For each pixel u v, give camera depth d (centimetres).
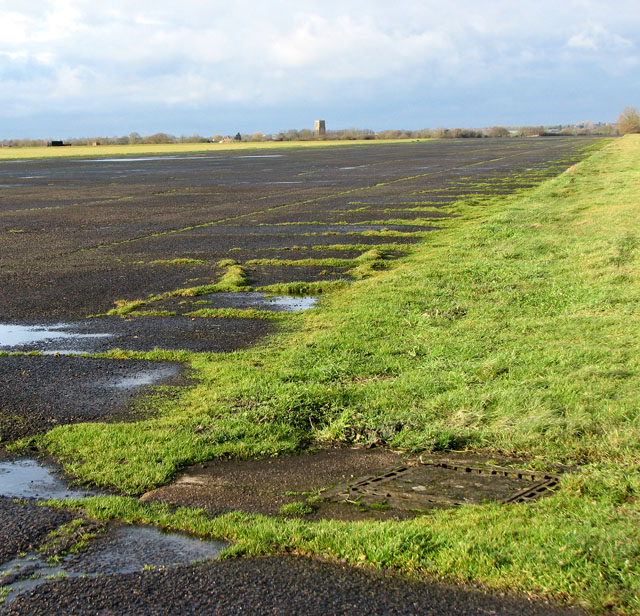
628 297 954
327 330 883
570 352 723
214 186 3434
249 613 334
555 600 336
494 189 2952
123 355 808
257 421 591
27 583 365
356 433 566
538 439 531
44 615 337
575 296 992
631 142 7788
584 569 354
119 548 399
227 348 829
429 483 479
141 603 344
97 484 488
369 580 357
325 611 334
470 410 593
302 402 624
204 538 408
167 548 398
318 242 1692
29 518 436
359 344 805
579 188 2655
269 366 743
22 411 637
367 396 637
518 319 890
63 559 388
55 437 571
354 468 511
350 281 1221
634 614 325
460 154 6581
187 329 926
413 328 871
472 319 902
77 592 355
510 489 465
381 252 1507
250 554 386
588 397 599
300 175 4100
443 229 1834
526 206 2141
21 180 4141
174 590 354
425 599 341
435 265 1280
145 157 7488
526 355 729
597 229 1594
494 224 1762
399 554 375
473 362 720
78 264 1437
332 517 434
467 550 374
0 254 1569
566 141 10550
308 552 385
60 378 730
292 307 1042
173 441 553
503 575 354
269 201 2670
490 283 1107
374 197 2727
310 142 14262
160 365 772
